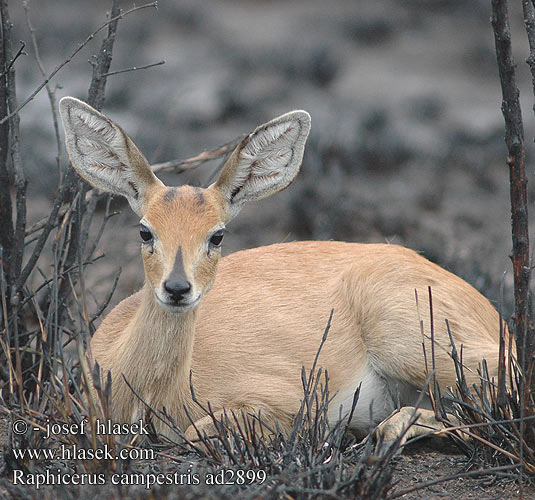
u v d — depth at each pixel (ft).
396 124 106.63
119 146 30.01
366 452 24.94
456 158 91.04
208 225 29.09
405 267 34.22
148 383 29.30
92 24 151.53
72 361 34.04
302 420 29.07
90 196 36.35
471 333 32.83
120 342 30.63
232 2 192.85
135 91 108.27
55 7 165.78
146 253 28.91
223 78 122.83
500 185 84.02
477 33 172.14
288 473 24.49
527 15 28.25
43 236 32.60
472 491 26.40
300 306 34.09
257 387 31.63
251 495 22.61
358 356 33.68
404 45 161.68
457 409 29.76
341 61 143.84
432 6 189.16
